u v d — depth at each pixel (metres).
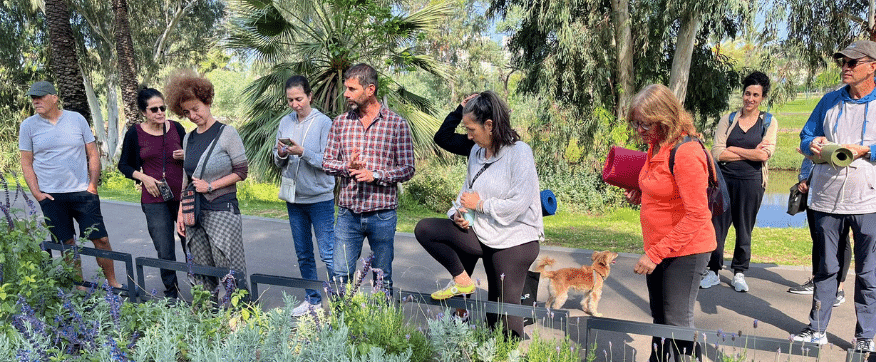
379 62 12.78
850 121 3.47
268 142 11.46
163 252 4.34
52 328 3.14
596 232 9.38
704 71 16.75
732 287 5.05
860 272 3.46
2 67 27.36
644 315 4.39
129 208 10.58
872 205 3.38
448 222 3.16
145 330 3.12
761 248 6.96
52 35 17.42
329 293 3.22
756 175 4.82
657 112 2.64
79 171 4.62
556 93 17.09
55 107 4.52
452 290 3.17
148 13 28.03
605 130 16.28
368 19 12.12
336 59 11.99
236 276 3.37
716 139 5.04
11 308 3.13
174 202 4.41
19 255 3.63
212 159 3.85
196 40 29.70
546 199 3.31
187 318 3.21
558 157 17.31
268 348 2.70
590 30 15.36
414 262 6.17
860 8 14.34
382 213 3.56
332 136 3.71
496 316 3.25
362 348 2.77
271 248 6.95
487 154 3.13
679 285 2.81
